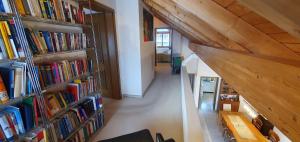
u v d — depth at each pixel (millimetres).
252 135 3910
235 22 847
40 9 1382
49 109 1502
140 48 3289
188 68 5949
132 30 3174
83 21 2064
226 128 4605
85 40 2121
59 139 1610
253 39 823
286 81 562
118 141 1655
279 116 627
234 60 1117
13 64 1253
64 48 1711
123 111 2947
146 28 3932
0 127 1086
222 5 842
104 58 3301
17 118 1188
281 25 435
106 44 3182
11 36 1134
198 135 1302
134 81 3518
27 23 1448
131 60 3367
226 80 1318
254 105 848
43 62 1611
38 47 1364
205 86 6188
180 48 7227
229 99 5930
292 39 599
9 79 1142
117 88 3418
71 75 1834
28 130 1271
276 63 618
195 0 1010
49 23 1646
